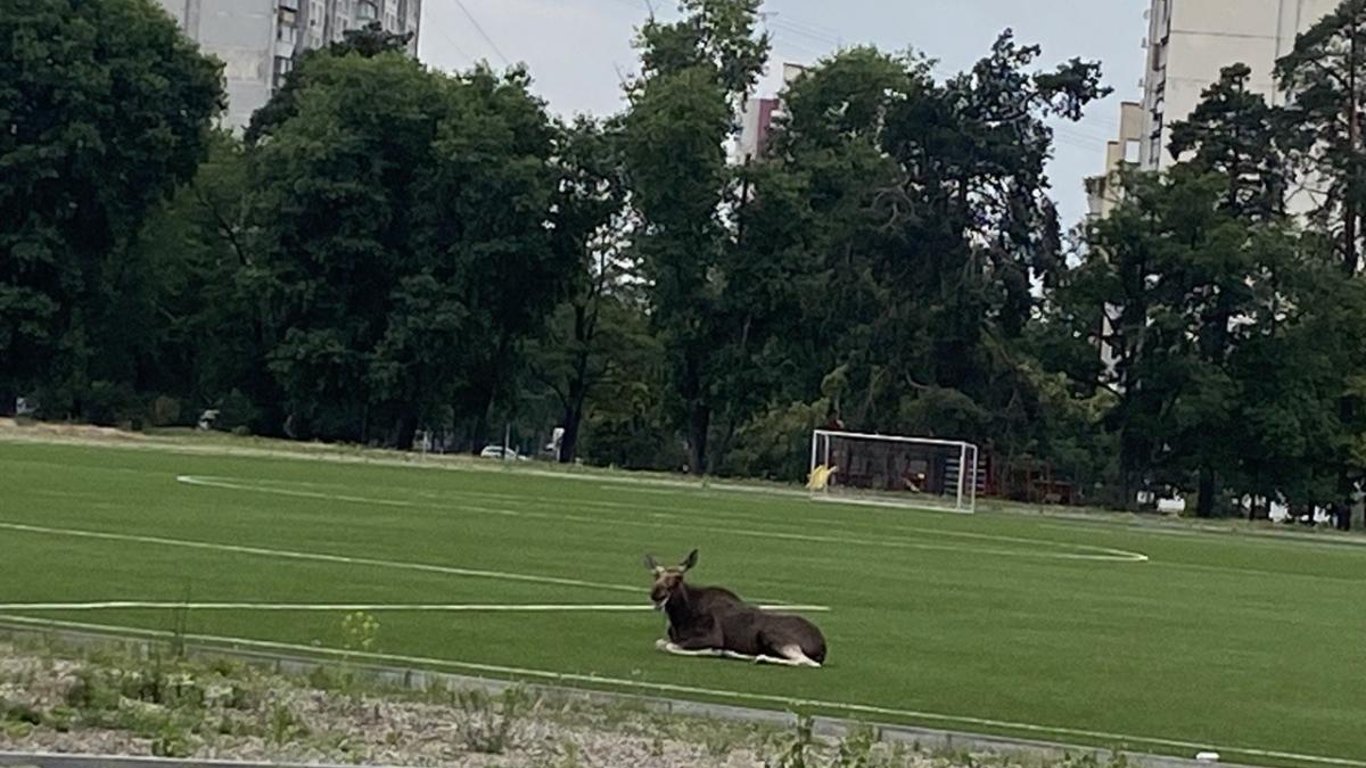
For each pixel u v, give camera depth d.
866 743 13.73
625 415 101.69
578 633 21.53
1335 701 21.03
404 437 90.19
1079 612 30.55
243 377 92.25
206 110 86.00
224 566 26.72
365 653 18.20
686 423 95.19
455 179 88.44
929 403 88.62
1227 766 15.45
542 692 16.12
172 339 93.12
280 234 88.00
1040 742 16.05
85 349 84.06
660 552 35.81
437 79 90.81
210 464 57.19
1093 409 95.19
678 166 90.44
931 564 39.50
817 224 92.81
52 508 35.06
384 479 56.72
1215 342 90.12
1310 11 126.94
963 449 76.44
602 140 92.38
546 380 97.94
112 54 82.94
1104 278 90.38
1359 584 44.88
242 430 90.75
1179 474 93.44
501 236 88.19
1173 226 89.19
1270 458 89.56
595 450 102.31
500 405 94.12
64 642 17.11
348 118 88.44
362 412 89.44
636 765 13.16
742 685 18.14
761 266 91.38
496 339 90.88
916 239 93.00
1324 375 88.31
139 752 12.38
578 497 55.69
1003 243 93.56
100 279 85.25
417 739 13.55
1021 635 25.97
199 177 93.44
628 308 98.69
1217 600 35.97
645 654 19.92
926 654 22.61
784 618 20.33
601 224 93.19
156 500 39.34
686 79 90.94
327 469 60.50
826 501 71.31
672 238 91.19
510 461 80.50
